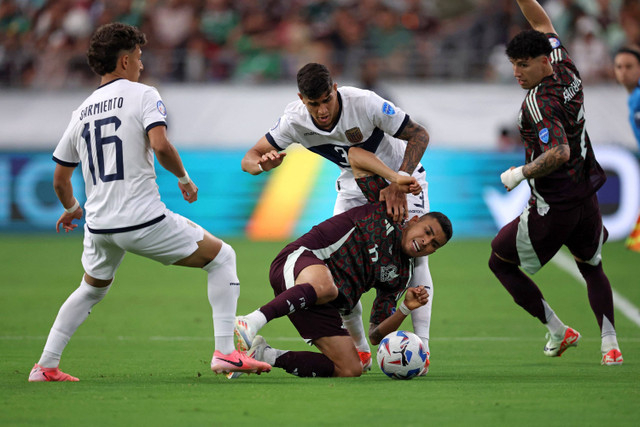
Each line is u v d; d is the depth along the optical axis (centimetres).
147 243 1794
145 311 3247
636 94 2991
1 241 5500
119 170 1778
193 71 6234
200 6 6431
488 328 2886
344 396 1639
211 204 5588
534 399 1611
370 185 2022
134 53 1850
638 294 3547
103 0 6494
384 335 1962
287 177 5556
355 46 6278
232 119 6044
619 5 6216
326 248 1928
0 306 3325
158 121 1769
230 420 1421
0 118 6122
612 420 1424
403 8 6469
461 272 4253
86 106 1819
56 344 1855
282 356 1917
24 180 5688
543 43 1995
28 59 6291
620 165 5231
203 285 3978
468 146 5838
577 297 3559
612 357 2145
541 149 2039
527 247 2169
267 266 4425
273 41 6362
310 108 1953
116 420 1420
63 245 5344
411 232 1942
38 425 1385
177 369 2088
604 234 2231
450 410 1502
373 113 2020
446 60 6100
